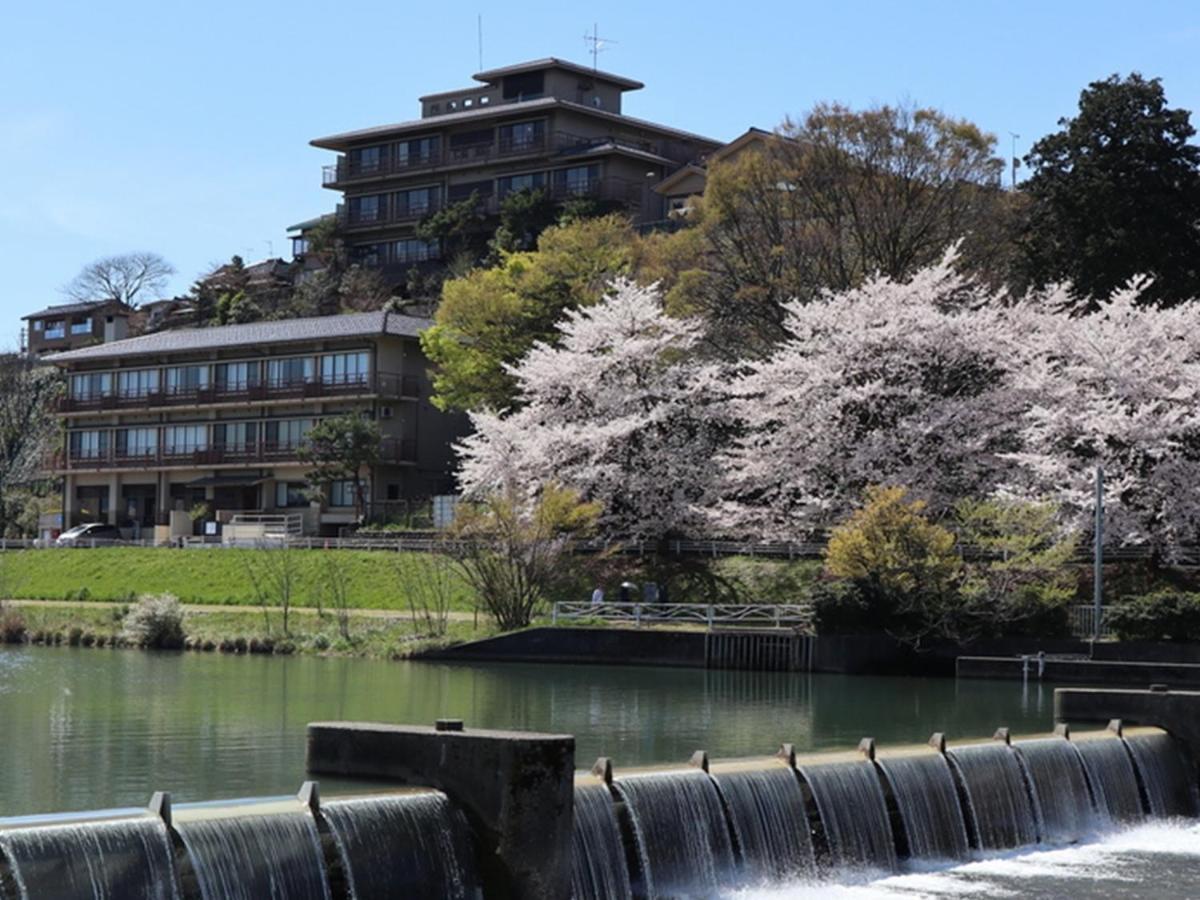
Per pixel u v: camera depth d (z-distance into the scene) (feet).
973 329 202.08
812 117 245.86
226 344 311.68
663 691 152.46
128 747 105.50
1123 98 233.96
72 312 465.88
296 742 108.06
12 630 209.15
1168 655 160.45
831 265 241.55
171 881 59.62
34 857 56.54
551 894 68.59
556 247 279.90
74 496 337.93
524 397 237.45
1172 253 231.91
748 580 207.10
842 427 204.95
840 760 86.22
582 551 223.71
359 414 287.69
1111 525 185.78
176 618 200.23
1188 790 106.22
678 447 221.66
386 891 65.46
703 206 254.06
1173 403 192.24
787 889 79.97
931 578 171.12
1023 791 94.17
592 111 379.96
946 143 244.42
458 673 169.48
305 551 244.83
